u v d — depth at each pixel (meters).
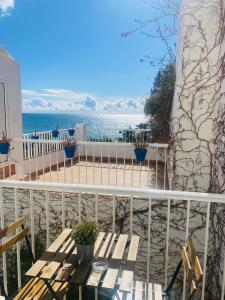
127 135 8.02
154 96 7.59
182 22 3.98
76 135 8.27
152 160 7.71
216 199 2.11
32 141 4.98
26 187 2.41
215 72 3.54
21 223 2.36
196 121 3.71
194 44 3.64
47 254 1.99
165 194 2.20
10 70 5.82
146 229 3.76
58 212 4.05
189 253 2.00
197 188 3.77
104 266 1.81
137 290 2.07
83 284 1.67
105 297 2.27
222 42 3.31
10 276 3.69
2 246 2.02
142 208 3.75
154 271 3.82
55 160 7.20
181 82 3.79
